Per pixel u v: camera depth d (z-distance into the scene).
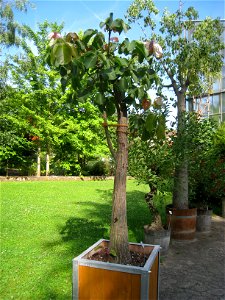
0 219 6.32
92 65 2.01
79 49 2.19
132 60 2.30
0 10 12.06
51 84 14.06
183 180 5.36
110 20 2.21
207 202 6.54
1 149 13.80
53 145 15.42
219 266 4.15
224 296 3.30
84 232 5.50
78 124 14.92
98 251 2.60
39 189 11.23
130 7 5.41
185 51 5.34
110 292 2.18
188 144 4.87
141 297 2.10
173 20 5.40
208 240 5.37
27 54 14.02
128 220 6.43
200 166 5.91
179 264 4.21
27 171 16.50
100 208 7.82
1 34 12.38
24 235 5.26
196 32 5.33
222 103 13.63
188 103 6.93
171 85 5.63
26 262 4.03
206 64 5.38
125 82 2.23
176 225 5.22
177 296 3.29
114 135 4.51
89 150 15.48
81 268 2.25
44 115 14.46
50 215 6.84
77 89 2.26
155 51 2.31
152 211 4.74
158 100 2.44
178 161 4.61
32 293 3.21
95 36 2.19
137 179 4.43
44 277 3.58
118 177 2.52
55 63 1.92
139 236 5.23
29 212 7.09
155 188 4.65
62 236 5.23
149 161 4.44
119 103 2.51
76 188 11.89
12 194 9.81
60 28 14.48
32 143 14.84
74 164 16.27
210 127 5.52
